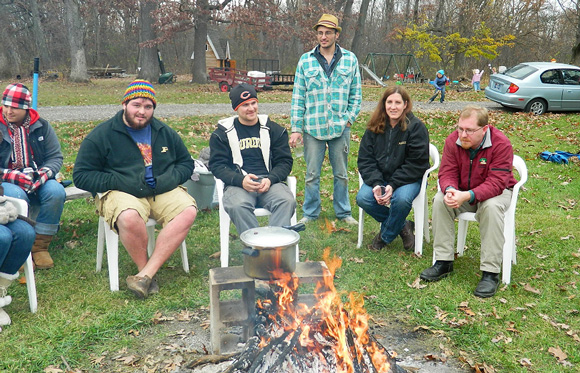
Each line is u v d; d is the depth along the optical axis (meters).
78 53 24.80
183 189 3.78
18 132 3.82
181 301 3.39
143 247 3.47
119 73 34.88
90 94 17.66
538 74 12.88
